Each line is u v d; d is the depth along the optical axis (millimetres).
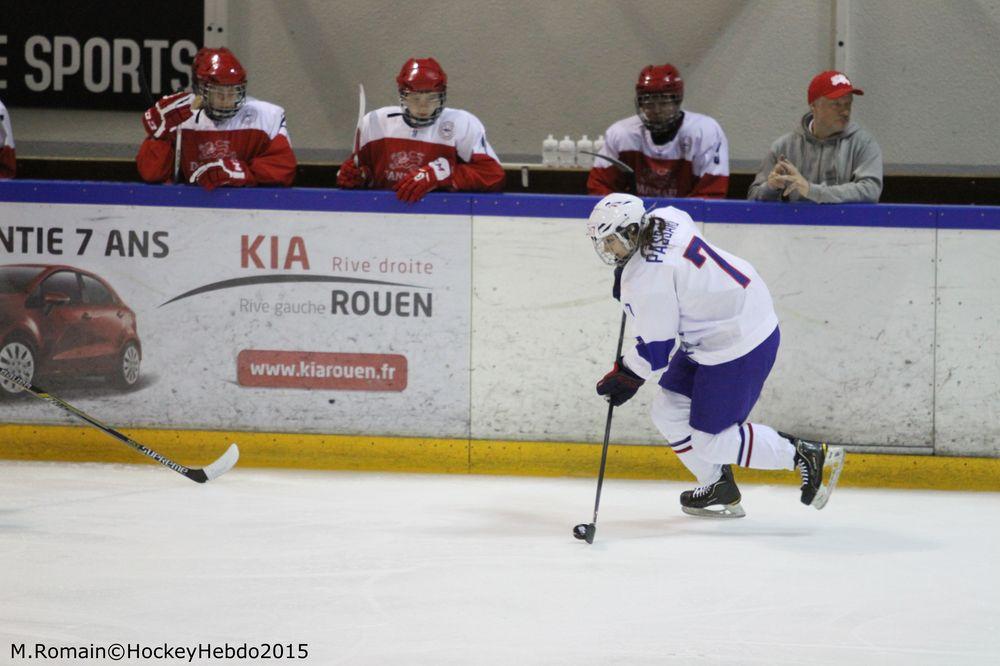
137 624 11422
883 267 19688
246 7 27844
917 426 19781
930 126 27484
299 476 19625
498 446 20109
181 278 20219
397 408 20188
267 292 20172
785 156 21047
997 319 19594
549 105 28000
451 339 20078
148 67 27531
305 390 20234
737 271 15648
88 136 27812
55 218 20250
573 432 20062
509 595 12633
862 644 11164
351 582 13086
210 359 20281
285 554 14320
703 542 15398
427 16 27906
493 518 16719
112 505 16969
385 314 20109
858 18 27344
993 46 27156
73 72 27500
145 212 20172
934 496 19094
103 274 20297
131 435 20406
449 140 20906
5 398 20484
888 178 27000
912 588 13234
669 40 27688
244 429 20328
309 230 20078
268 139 20938
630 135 22672
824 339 19828
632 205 15023
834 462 16219
